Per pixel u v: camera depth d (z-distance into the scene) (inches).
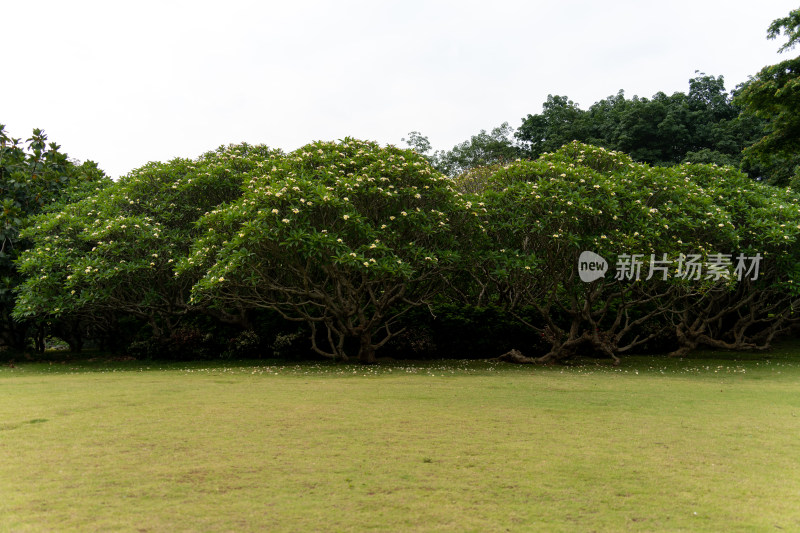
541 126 1114.1
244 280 410.3
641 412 249.0
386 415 235.5
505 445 188.7
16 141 526.3
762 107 673.6
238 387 317.4
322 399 274.5
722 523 125.8
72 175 563.8
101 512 127.5
